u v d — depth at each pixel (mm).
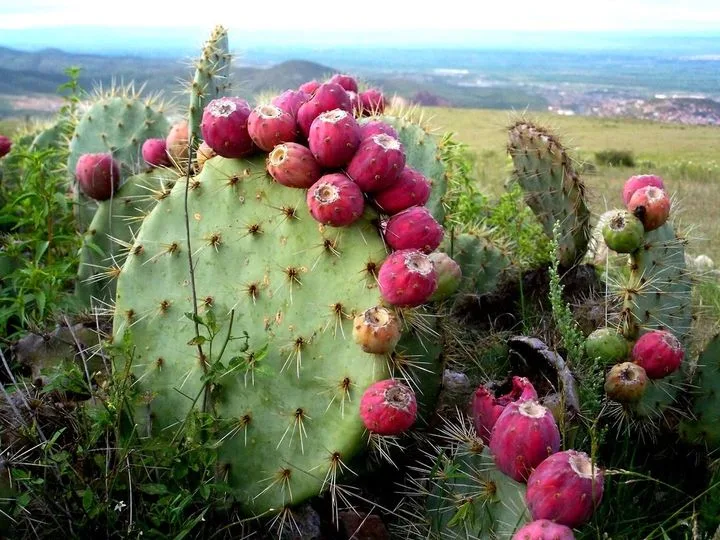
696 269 1165
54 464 665
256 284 739
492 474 649
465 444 693
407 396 646
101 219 1048
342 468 688
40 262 1137
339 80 1140
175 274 779
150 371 763
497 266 1185
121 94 1444
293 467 696
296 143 729
